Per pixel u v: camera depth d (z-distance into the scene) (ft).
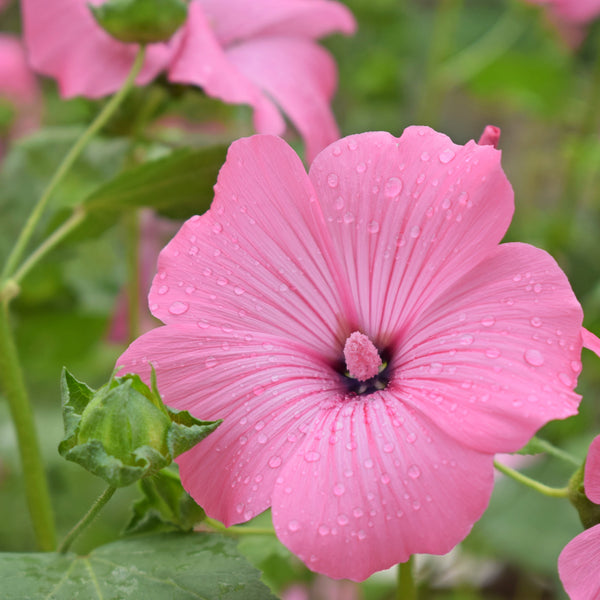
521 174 3.72
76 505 2.45
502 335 1.37
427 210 1.43
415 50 3.90
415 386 1.39
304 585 2.15
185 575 1.46
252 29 1.85
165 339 1.42
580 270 2.63
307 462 1.37
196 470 1.41
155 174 1.69
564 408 1.33
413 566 1.52
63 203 2.23
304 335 1.46
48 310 2.40
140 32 1.67
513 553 2.10
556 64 3.40
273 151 1.44
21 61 3.05
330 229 1.45
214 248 1.44
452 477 1.34
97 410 1.37
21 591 1.45
